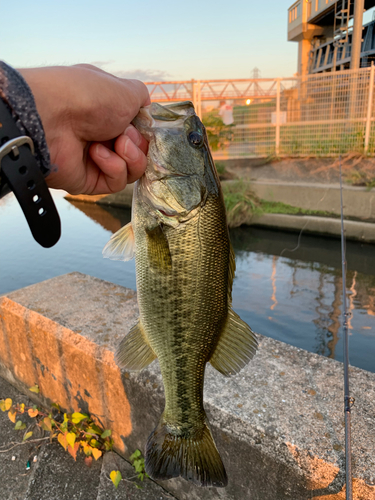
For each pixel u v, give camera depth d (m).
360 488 0.30
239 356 0.33
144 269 0.31
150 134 0.30
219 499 0.41
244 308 1.21
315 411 0.38
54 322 0.57
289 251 1.73
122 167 0.26
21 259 1.79
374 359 0.92
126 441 0.51
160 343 0.31
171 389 0.32
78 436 0.52
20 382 0.67
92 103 0.23
